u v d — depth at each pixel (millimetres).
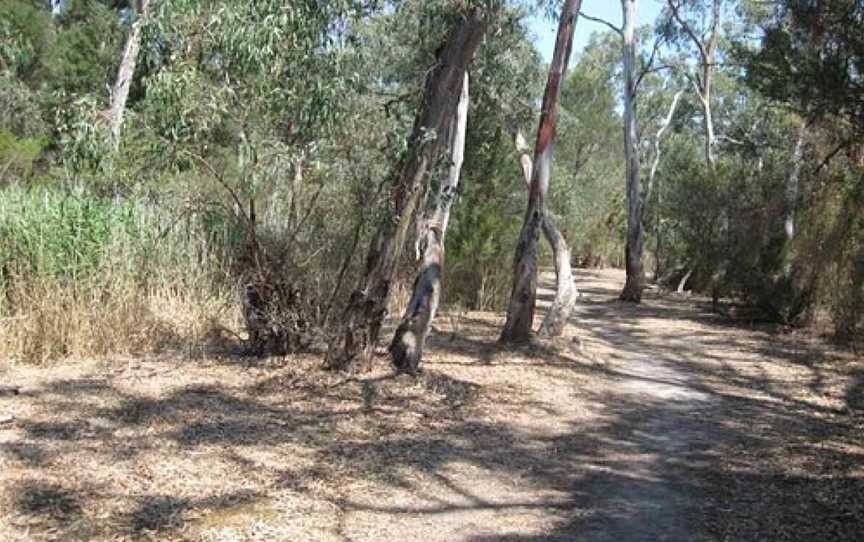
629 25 21578
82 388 7055
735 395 9156
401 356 8500
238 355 8570
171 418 6367
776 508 5289
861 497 5535
